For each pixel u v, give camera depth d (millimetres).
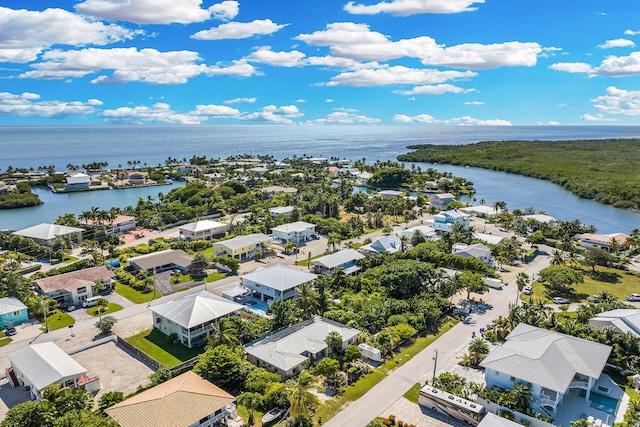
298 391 57188
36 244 137250
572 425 56750
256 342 78000
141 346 81000
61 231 145625
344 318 86000
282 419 59250
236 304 89438
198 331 81125
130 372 72312
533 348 69000
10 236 140250
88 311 96562
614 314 85062
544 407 61125
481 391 63906
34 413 53750
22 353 70438
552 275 109312
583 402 65250
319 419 59781
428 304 91062
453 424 59469
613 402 65250
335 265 116625
